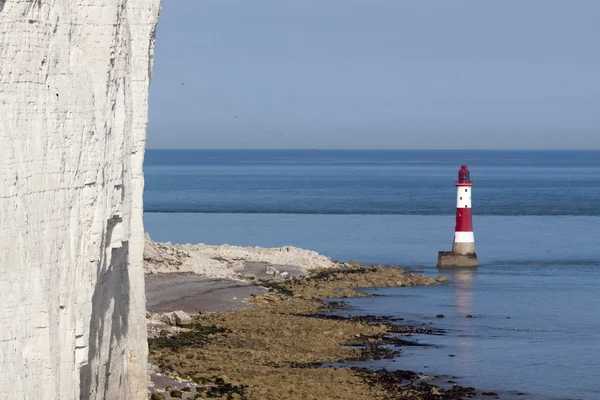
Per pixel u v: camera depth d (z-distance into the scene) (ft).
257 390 212.02
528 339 299.58
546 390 238.68
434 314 340.80
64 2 138.62
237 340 271.90
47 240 130.62
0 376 120.98
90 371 148.66
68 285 135.64
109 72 149.79
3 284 122.21
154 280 355.77
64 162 134.72
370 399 216.13
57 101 133.90
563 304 367.04
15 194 124.26
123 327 172.04
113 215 150.61
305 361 254.68
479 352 278.67
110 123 149.89
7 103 123.95
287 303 346.54
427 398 223.51
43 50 130.82
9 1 123.85
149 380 205.77
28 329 126.11
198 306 320.70
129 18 180.55
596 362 268.62
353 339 289.53
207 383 214.28
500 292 396.37
